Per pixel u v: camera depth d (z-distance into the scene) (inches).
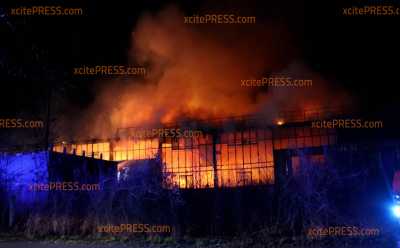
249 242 419.8
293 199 480.1
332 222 453.7
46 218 521.3
